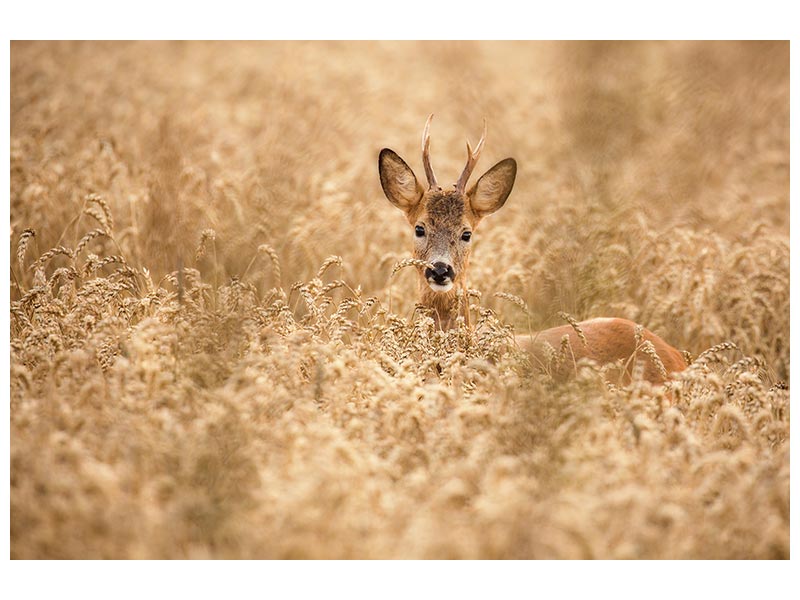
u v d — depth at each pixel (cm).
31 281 1409
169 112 2255
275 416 985
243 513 815
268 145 2045
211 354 1035
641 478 890
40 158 1769
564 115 2405
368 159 2147
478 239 1666
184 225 1548
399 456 922
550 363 1125
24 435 906
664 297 1467
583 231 1600
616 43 3173
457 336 1159
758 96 2877
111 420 935
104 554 788
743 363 1127
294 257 1533
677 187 2142
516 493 826
